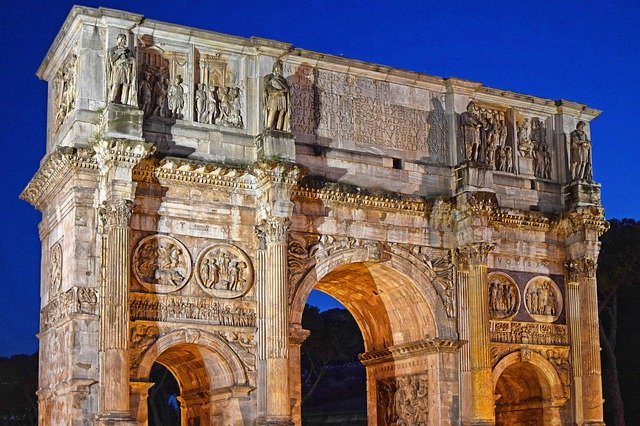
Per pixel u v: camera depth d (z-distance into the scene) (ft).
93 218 120.26
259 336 125.70
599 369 150.92
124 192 117.50
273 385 122.72
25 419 295.69
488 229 143.02
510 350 146.72
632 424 235.61
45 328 130.52
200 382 135.74
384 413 154.10
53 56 136.77
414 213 141.69
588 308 151.94
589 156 156.66
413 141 145.18
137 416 116.88
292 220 132.36
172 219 124.67
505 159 153.17
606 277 233.55
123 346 114.52
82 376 115.14
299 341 129.39
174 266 123.54
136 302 119.96
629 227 239.50
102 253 118.01
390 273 142.10
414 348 143.64
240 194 129.29
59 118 132.77
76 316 116.26
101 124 121.19
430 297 141.08
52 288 129.08
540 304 151.53
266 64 133.80
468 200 141.69
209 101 130.31
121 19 124.88
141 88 125.80
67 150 118.93
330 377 320.50
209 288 124.98
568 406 150.41
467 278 143.13
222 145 129.29
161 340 120.16
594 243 153.58
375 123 142.82
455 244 143.95
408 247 140.97
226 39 131.95
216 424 128.47
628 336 240.32
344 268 143.13
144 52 127.85
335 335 294.46
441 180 145.48
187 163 124.06
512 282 149.59
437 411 138.92
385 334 154.61
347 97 141.59
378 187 140.36
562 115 159.02
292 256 131.34
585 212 152.15
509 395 159.22
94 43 124.06
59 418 119.44
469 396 140.05
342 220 136.36
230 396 124.77
